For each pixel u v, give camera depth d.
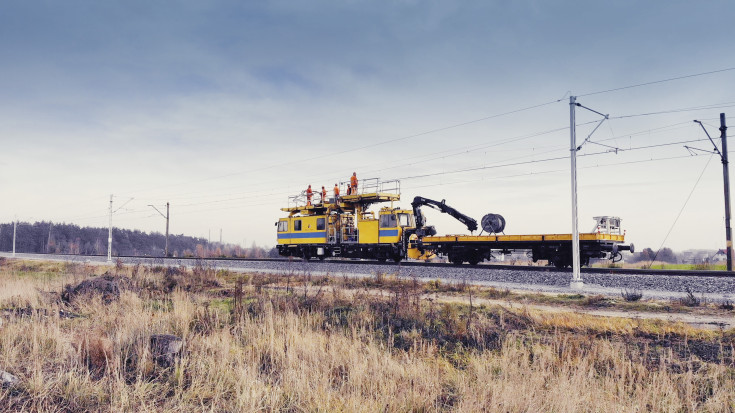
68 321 11.14
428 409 6.25
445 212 28.61
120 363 7.54
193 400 6.43
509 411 6.05
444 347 9.23
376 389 6.82
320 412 6.04
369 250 30.09
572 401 6.01
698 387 6.92
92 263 36.66
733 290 13.98
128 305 12.88
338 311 12.29
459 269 19.97
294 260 30.47
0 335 8.80
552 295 14.45
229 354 8.38
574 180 16.88
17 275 26.19
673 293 14.15
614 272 19.33
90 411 5.88
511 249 23.83
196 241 190.00
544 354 7.96
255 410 6.01
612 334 9.59
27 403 6.02
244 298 14.49
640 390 6.54
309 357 8.17
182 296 14.85
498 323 10.67
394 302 12.27
